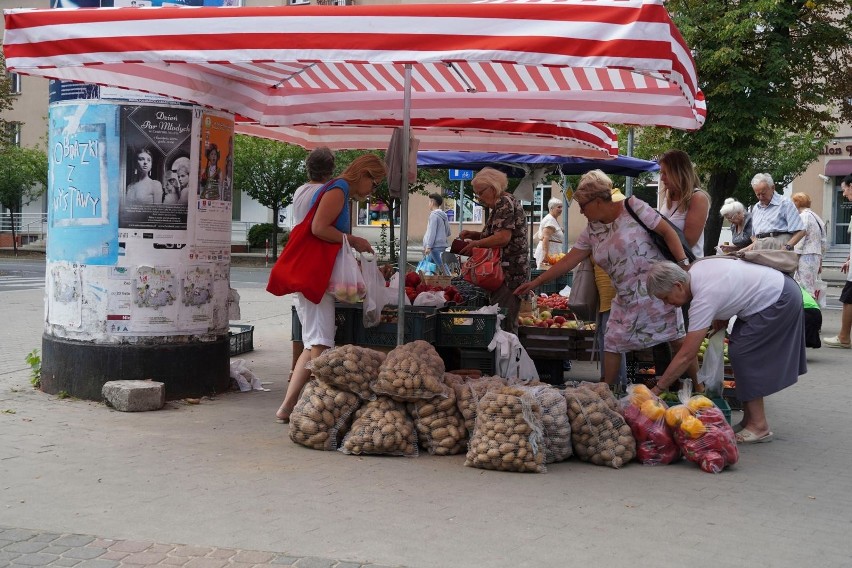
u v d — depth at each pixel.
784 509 4.95
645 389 6.09
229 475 5.35
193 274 7.55
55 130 7.46
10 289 20.97
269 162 34.47
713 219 17.19
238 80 8.14
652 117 8.26
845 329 12.41
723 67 15.88
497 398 5.70
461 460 5.89
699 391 6.99
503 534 4.38
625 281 6.76
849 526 4.66
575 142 11.15
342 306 7.20
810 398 8.58
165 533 4.32
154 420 6.79
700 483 5.48
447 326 7.35
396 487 5.19
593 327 8.56
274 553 4.06
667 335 6.75
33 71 6.33
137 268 7.32
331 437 6.03
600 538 4.36
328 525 4.47
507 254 8.19
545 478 5.49
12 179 39.44
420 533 4.37
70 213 7.38
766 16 15.84
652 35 4.90
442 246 18.52
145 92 7.07
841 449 6.48
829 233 36.09
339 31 5.38
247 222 44.47
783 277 6.57
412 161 7.12
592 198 6.66
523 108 8.82
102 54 5.72
